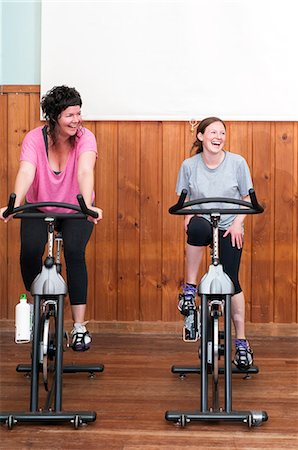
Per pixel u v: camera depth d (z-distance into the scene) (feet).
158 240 17.02
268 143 16.79
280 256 16.88
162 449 9.63
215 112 16.78
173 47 16.78
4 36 17.07
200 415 10.47
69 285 12.21
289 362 14.48
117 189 17.01
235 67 16.72
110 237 17.07
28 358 14.83
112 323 17.07
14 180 17.06
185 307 12.55
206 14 16.69
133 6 16.76
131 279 17.07
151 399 11.96
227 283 10.71
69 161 12.13
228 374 10.71
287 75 16.69
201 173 13.02
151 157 16.94
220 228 12.76
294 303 16.94
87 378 13.29
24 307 11.06
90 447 9.71
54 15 16.84
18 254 17.16
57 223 12.21
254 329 16.92
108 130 16.97
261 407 11.50
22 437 10.09
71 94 11.65
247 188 12.88
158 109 16.83
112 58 16.83
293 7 16.62
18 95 17.04
